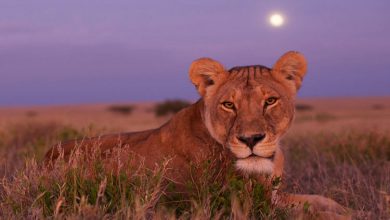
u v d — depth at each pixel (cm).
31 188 524
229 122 513
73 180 520
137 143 585
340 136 1083
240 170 527
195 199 506
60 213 481
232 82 527
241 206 502
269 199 521
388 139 1023
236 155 500
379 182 756
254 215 502
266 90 516
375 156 957
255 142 495
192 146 543
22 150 990
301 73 554
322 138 1115
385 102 12419
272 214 503
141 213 457
